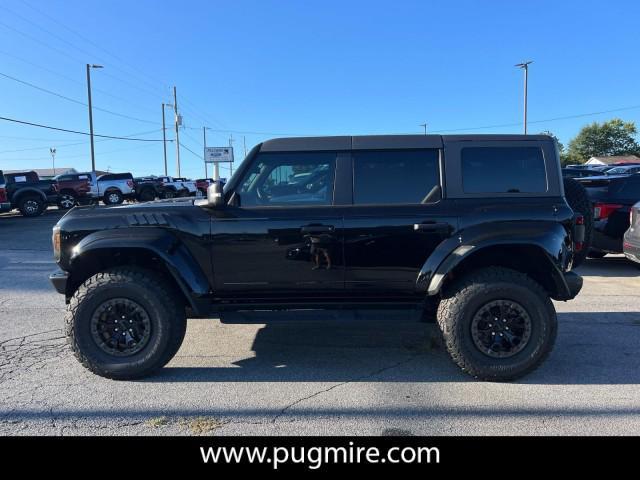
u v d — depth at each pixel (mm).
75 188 27094
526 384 4020
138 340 4102
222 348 4941
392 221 4094
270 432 3293
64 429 3338
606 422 3387
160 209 4199
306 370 4359
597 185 9055
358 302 4285
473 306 3977
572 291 4145
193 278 4039
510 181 4188
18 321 5883
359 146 4215
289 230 4113
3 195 18250
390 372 4305
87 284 4082
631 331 5355
